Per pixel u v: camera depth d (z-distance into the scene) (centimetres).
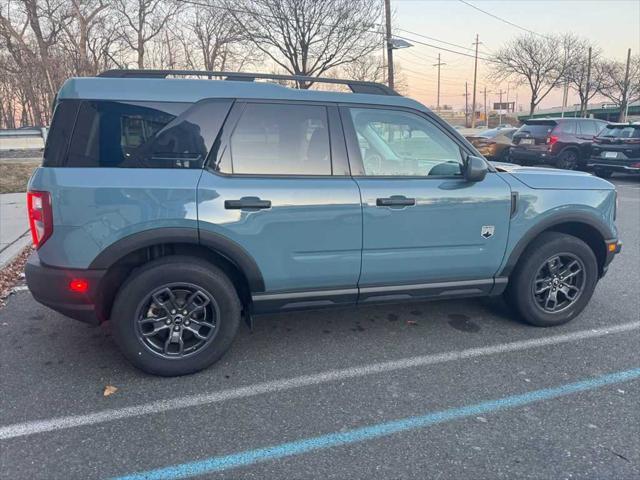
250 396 306
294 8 2458
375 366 345
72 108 299
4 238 676
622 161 1318
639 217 878
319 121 338
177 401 300
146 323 319
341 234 337
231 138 319
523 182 381
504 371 338
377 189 341
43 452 252
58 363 345
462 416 286
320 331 403
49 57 2708
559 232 410
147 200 299
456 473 238
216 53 3023
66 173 294
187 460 247
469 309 452
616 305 461
